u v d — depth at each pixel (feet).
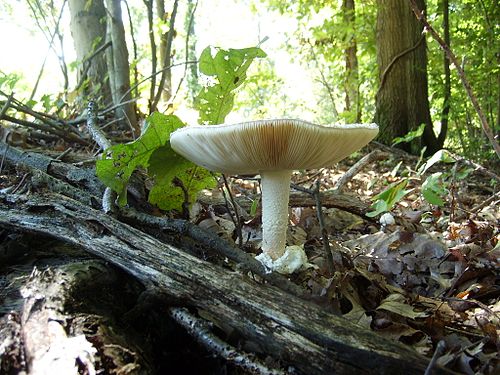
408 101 3.69
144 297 0.65
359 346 0.55
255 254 1.02
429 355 0.67
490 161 3.35
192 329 0.62
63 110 2.58
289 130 0.68
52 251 0.80
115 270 0.71
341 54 5.27
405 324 0.76
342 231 1.41
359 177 2.54
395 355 0.54
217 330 0.66
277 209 0.85
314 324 0.58
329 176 2.30
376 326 0.76
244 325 0.60
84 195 0.94
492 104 4.10
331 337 0.56
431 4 4.57
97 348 0.51
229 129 0.67
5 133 1.50
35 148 1.52
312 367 0.56
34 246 0.81
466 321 0.83
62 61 2.61
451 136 5.09
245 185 1.82
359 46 5.71
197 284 0.64
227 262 0.80
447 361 0.64
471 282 0.99
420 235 1.14
